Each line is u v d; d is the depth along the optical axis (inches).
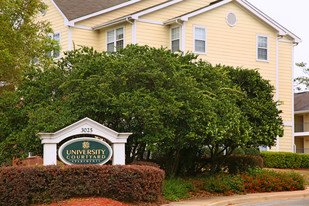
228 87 679.7
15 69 746.8
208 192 631.8
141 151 673.6
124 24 1080.8
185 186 625.6
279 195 636.7
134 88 597.0
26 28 787.4
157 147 594.2
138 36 1061.1
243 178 686.5
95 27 1115.9
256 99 745.6
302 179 716.7
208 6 1088.8
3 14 756.0
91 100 570.6
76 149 514.6
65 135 513.0
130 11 1179.3
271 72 1171.3
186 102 585.3
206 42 1090.1
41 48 804.6
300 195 655.1
